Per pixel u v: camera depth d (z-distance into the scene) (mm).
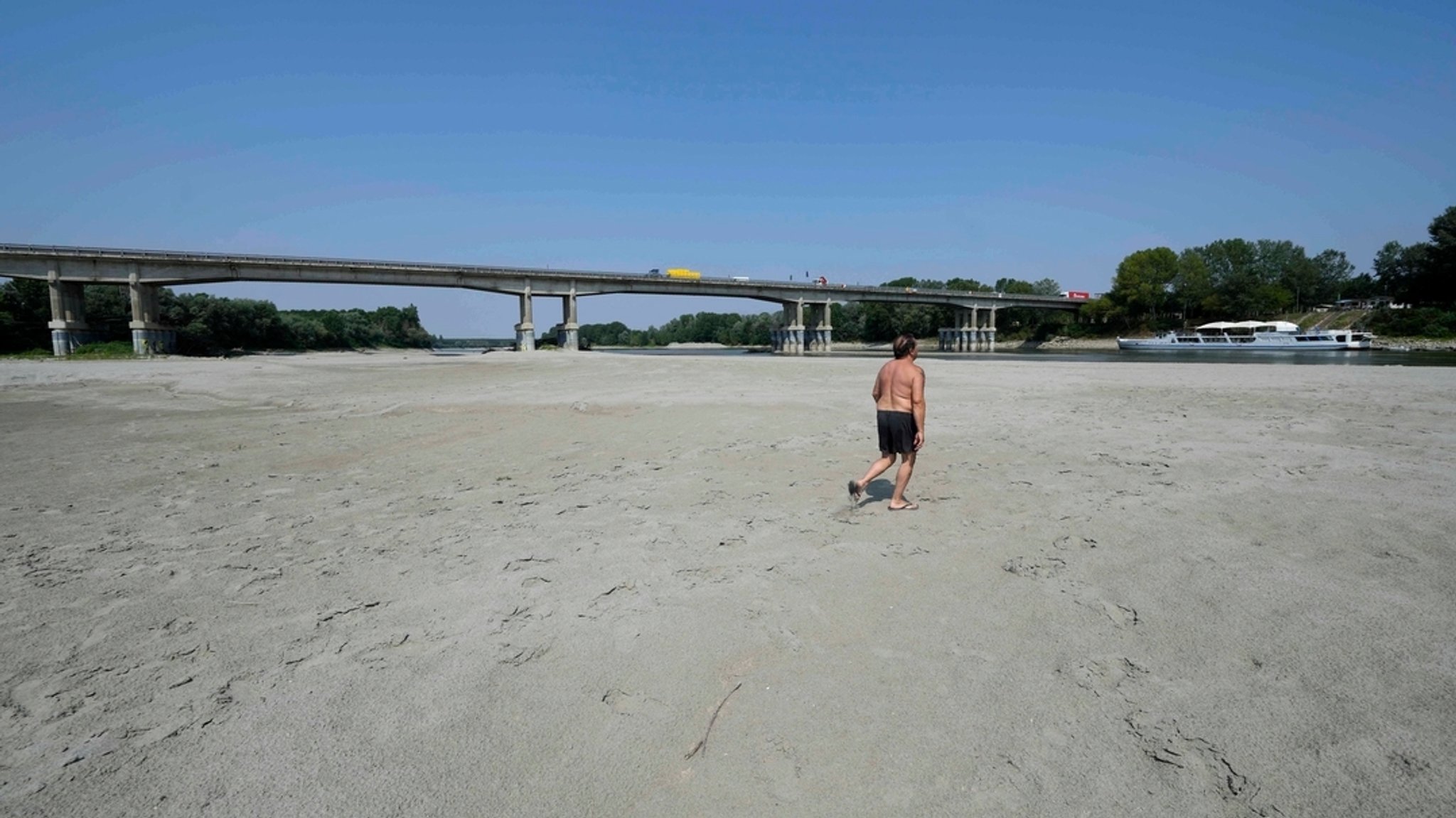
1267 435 10438
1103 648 3797
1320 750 2869
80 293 63250
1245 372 25281
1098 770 2814
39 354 60938
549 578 5000
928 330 143000
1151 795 2668
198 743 3078
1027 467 8445
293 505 7410
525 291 84312
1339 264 127688
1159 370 27500
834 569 5082
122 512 7199
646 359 48625
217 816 2623
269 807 2674
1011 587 4672
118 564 5477
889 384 6512
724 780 2824
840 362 41156
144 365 41500
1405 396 15500
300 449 11164
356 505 7395
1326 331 72688
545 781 2816
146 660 3854
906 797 2705
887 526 6137
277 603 4633
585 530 6160
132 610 4555
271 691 3504
